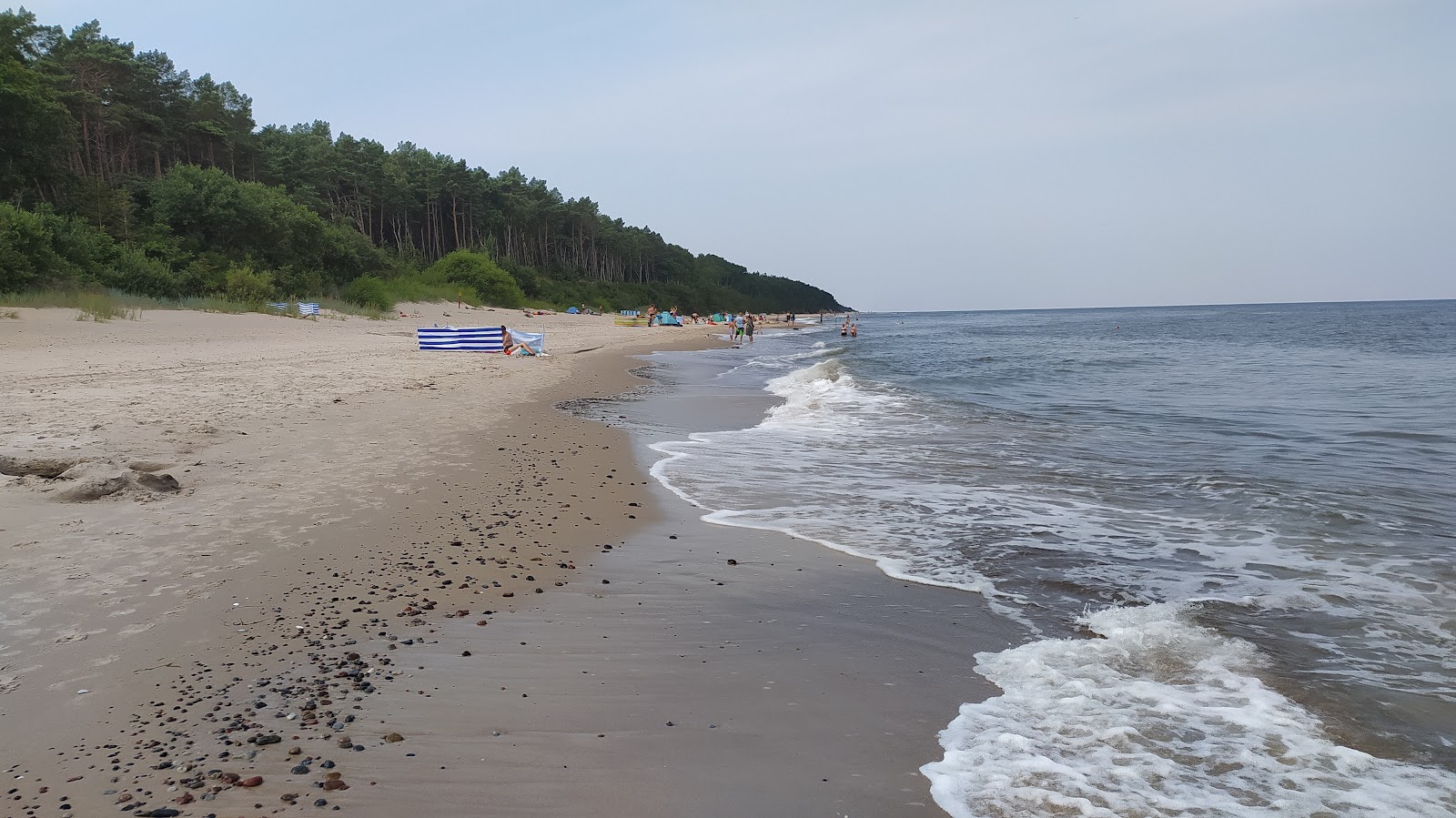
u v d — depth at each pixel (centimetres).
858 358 3544
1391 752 353
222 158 6588
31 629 443
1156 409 1614
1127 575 607
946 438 1281
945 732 372
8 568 524
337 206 8094
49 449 807
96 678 394
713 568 623
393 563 589
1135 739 363
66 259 3212
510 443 1103
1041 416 1536
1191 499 855
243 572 547
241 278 3878
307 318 3825
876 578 604
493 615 507
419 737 357
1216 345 4338
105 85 5397
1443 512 769
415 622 488
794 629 502
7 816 286
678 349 4034
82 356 1852
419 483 834
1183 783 328
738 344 4794
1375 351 3506
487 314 6284
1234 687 416
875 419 1496
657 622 508
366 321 4262
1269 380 2230
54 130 4119
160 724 356
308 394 1395
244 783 313
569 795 318
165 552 574
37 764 322
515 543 660
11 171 3881
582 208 12050
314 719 367
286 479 812
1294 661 448
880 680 429
